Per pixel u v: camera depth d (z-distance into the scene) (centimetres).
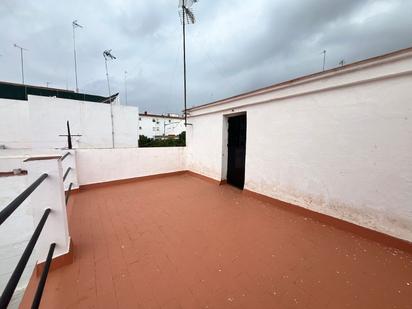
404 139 183
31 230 257
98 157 427
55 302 133
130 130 995
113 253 191
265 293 142
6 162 515
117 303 133
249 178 370
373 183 206
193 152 552
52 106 755
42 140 738
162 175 536
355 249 195
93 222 261
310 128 261
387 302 134
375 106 200
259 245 205
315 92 252
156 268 169
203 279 156
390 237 196
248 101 354
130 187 437
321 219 256
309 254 189
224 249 198
